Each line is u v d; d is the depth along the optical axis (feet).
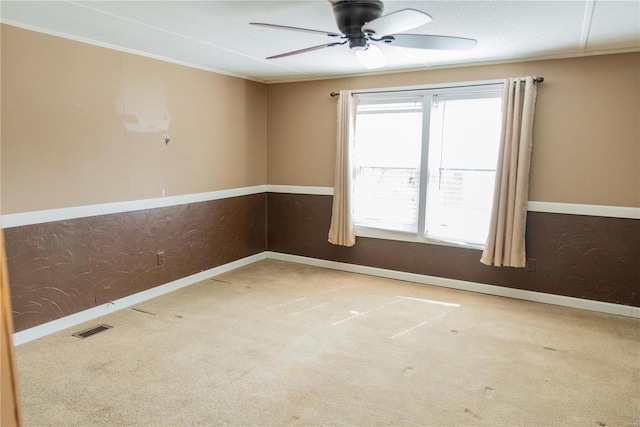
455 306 11.93
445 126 13.12
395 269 14.48
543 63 11.53
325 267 15.88
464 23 8.73
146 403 7.32
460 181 13.07
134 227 11.88
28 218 9.45
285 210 16.58
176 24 9.05
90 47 10.40
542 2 7.52
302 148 15.92
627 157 10.85
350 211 14.82
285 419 6.94
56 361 8.68
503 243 12.21
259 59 12.43
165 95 12.46
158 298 12.46
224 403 7.35
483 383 8.00
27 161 9.38
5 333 1.86
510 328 10.43
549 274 12.05
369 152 14.55
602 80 10.92
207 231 14.33
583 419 6.99
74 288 10.46
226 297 12.57
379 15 7.52
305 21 8.82
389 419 6.96
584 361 8.81
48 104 9.67
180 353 9.08
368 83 14.26
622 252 11.13
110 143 11.09
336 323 10.71
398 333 10.15
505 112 11.75
